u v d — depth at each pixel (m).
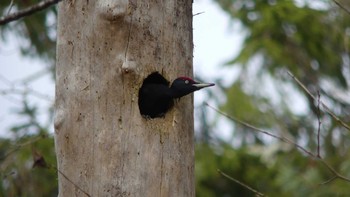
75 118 9.73
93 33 9.80
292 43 17.17
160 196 9.69
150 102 10.03
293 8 16.64
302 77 17.25
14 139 14.96
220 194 18.70
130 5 9.82
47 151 14.72
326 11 16.94
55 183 14.97
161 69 9.99
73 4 9.91
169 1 10.10
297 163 17.50
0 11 16.28
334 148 16.97
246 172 18.48
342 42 16.98
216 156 18.31
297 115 17.66
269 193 18.30
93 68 9.77
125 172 9.59
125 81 9.74
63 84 9.87
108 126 9.66
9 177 14.66
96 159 9.62
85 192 9.45
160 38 10.00
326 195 16.28
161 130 9.84
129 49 9.80
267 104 17.66
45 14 16.88
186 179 9.94
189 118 10.17
